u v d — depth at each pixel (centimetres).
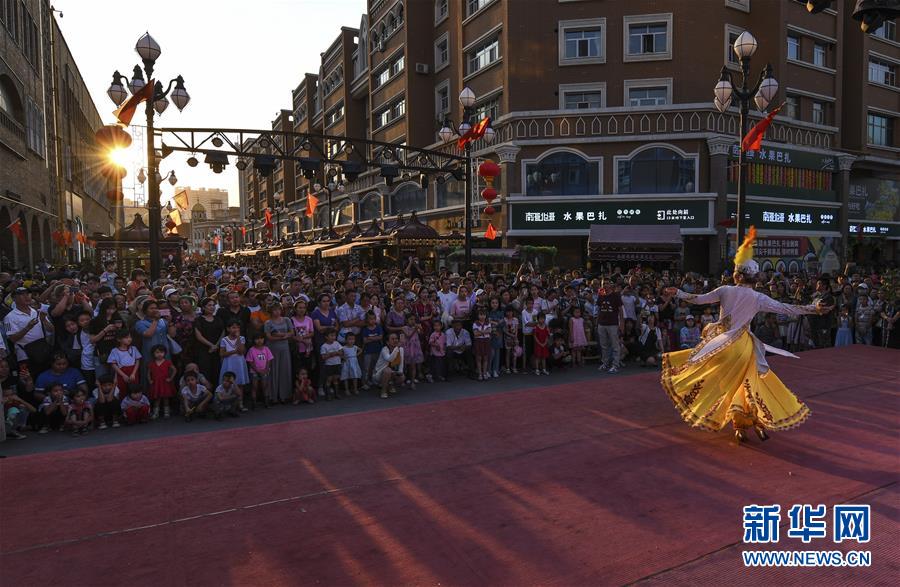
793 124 2617
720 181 2314
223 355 815
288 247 3753
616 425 570
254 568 320
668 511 379
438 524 368
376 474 454
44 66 2920
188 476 454
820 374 767
